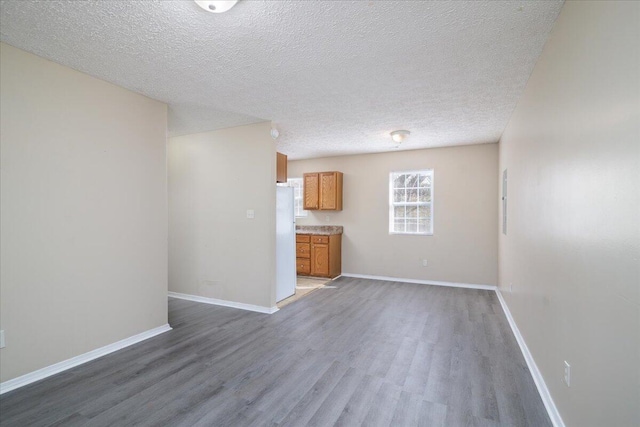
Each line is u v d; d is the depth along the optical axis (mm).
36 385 2170
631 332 1039
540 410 1926
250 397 2053
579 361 1485
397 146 5203
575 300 1540
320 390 2135
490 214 5000
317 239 5773
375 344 2887
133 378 2281
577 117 1514
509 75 2533
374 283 5387
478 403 1991
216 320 3547
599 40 1272
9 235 2119
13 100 2141
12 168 2135
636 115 1001
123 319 2830
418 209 5574
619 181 1117
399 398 2043
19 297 2162
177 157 4488
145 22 1842
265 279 3844
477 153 5078
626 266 1071
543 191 2119
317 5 1672
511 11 1735
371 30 1919
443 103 3178
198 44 2090
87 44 2100
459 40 2029
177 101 3182
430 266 5363
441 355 2658
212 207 4215
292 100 3125
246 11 1727
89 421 1805
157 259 3154
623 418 1088
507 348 2797
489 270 5004
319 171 6273
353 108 3348
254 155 3916
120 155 2822
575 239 1543
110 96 2736
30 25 1878
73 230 2473
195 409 1922
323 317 3645
